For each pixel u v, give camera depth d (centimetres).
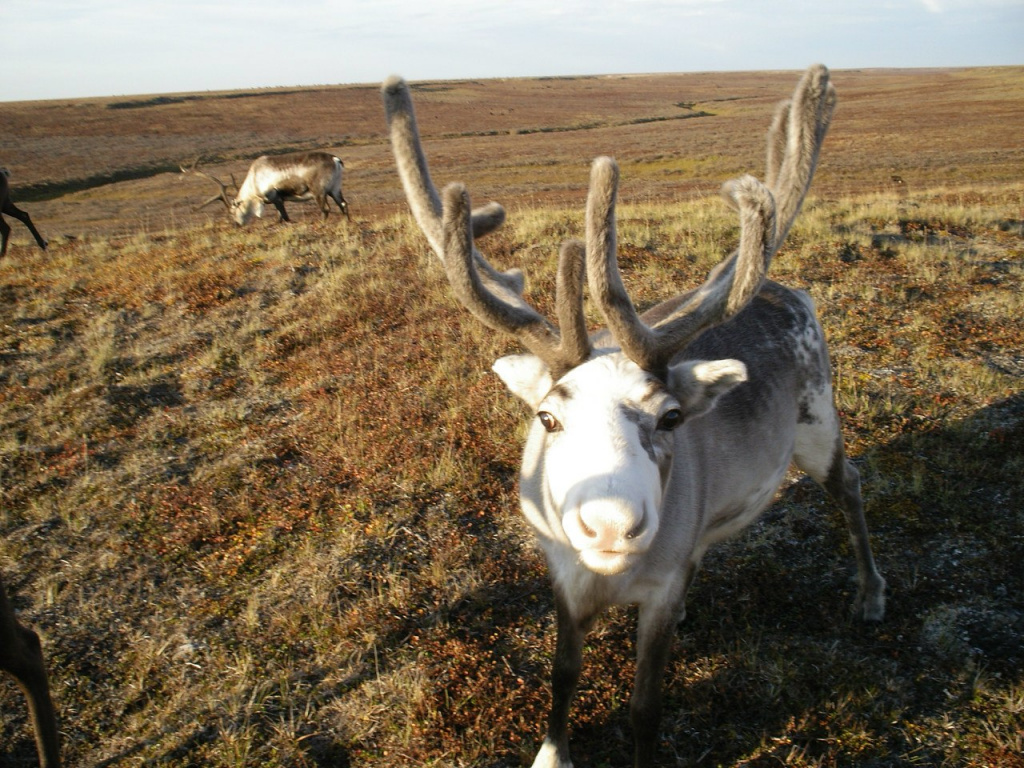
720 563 512
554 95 11806
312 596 494
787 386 420
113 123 6900
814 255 1005
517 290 357
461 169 3950
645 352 300
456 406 698
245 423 713
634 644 454
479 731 396
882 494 557
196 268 1138
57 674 449
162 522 580
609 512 251
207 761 392
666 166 3728
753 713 405
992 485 554
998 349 752
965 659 421
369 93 10994
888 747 378
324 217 1739
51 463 669
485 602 485
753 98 10650
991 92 7862
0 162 4497
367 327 880
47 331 935
